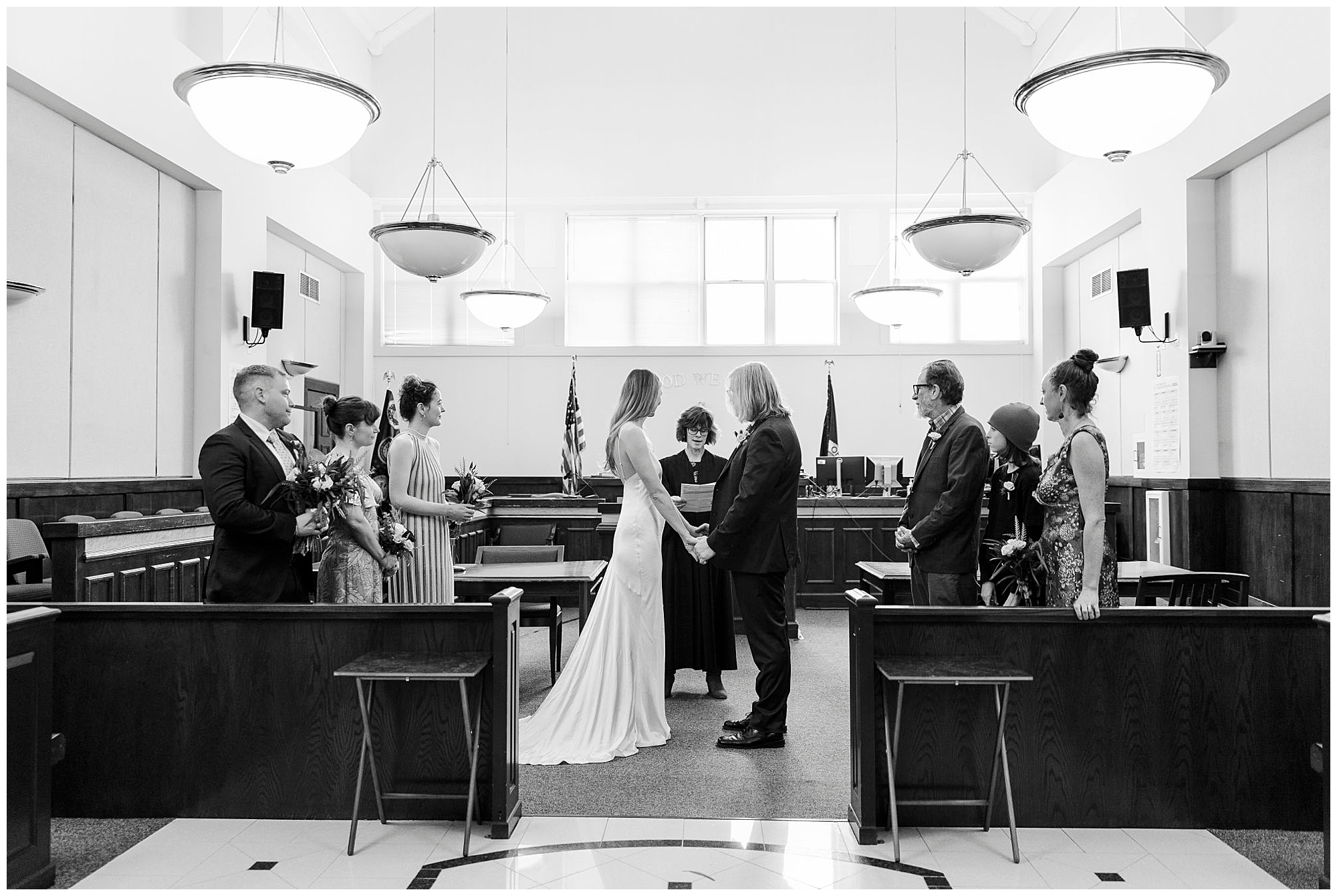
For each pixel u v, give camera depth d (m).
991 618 3.24
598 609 4.31
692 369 11.30
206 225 7.77
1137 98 3.62
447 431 11.39
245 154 3.93
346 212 10.59
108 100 6.27
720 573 5.21
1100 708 3.25
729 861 2.95
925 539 3.77
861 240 11.27
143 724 3.34
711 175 11.25
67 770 3.34
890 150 11.15
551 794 3.58
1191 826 3.24
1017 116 11.06
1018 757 3.25
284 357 9.51
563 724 4.16
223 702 3.33
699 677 5.82
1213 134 7.16
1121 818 3.24
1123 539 8.80
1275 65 6.34
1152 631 3.25
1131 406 9.15
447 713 3.29
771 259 11.46
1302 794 3.24
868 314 8.70
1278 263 6.76
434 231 5.77
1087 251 10.09
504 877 2.83
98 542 4.17
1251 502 7.02
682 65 11.29
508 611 3.18
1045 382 3.38
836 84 11.20
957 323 11.29
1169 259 7.90
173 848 3.05
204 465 3.43
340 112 3.80
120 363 6.75
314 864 2.93
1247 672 3.26
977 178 11.07
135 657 3.34
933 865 2.92
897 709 3.00
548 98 11.34
